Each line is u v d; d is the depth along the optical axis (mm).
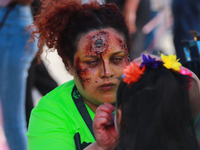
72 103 6215
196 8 13922
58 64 7766
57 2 6531
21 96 10641
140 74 4531
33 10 10367
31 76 11812
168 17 17766
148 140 4156
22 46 10164
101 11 6250
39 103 6375
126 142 4312
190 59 6918
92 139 5988
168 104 4242
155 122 4188
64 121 6043
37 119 6129
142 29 16422
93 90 6051
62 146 5797
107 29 6066
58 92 6438
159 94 4297
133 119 4340
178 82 4461
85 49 5992
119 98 4742
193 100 4734
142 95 4348
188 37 13758
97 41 5969
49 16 6375
